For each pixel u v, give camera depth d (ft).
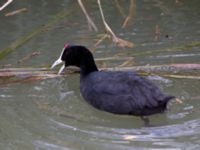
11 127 35.88
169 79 42.01
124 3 56.95
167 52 46.03
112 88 37.52
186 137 33.68
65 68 44.70
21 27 51.49
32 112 37.78
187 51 46.34
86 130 35.12
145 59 45.11
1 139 34.53
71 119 36.76
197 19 52.65
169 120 35.78
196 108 37.22
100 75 39.73
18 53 47.11
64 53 42.22
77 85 42.63
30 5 56.85
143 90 36.55
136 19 52.95
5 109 38.34
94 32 50.37
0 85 42.16
